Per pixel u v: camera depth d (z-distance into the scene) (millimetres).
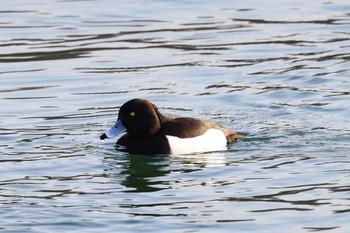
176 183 13977
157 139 15750
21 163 14961
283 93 18547
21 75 20078
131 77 19812
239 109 17812
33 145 15891
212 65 20453
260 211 12594
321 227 11984
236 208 12734
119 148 15852
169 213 12617
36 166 14820
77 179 14234
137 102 15938
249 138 16203
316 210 12570
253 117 17344
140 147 15758
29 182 14047
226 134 16078
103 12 24594
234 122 17109
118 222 12328
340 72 19672
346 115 17156
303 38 22266
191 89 19016
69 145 15953
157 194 13453
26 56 21328
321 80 19203
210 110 17812
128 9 24844
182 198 13234
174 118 16250
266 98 18328
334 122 16828
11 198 13305
